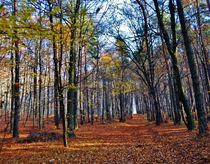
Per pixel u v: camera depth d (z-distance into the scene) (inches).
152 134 770.2
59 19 412.5
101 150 505.0
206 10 953.5
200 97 559.2
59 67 539.8
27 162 414.0
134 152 463.2
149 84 1195.9
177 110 1128.2
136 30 1217.4
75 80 826.2
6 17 237.8
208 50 1454.2
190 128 736.3
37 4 319.0
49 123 1685.5
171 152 424.2
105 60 1489.9
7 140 687.7
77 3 545.6
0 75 745.6
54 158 438.6
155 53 1379.2
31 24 250.8
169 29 1145.4
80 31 527.8
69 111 732.0
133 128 1141.7
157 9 757.3
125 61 1488.7
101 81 1786.4
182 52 1563.7
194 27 1206.3
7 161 423.8
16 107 776.9
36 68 877.2
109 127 1237.1
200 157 346.9
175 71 757.3
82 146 563.8
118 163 378.6
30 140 650.2
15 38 272.8
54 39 305.3
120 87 1547.7
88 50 1161.4
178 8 602.5
